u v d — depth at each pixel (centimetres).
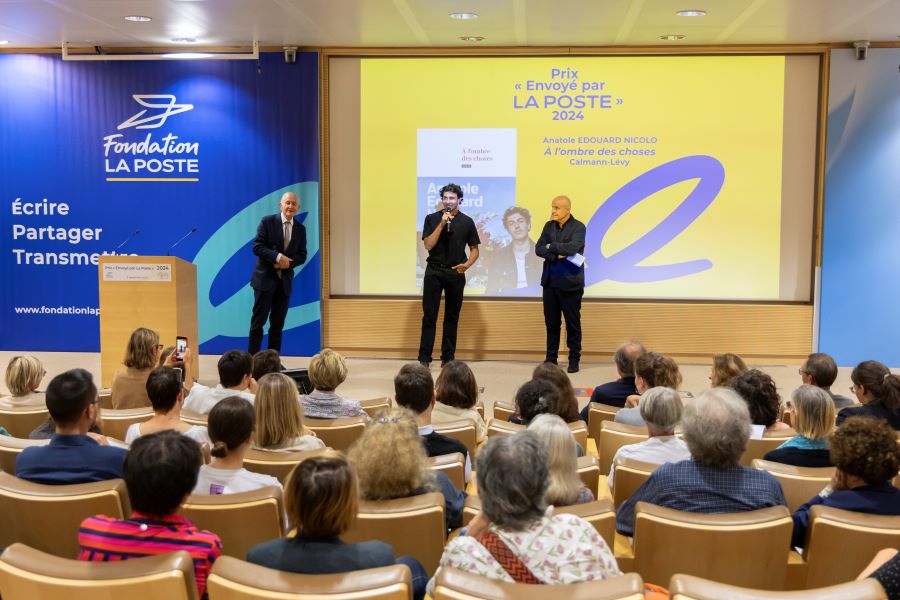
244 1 675
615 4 676
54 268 883
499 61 856
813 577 231
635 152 855
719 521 219
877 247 833
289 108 857
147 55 845
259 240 773
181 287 684
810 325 848
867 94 820
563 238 790
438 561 231
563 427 238
